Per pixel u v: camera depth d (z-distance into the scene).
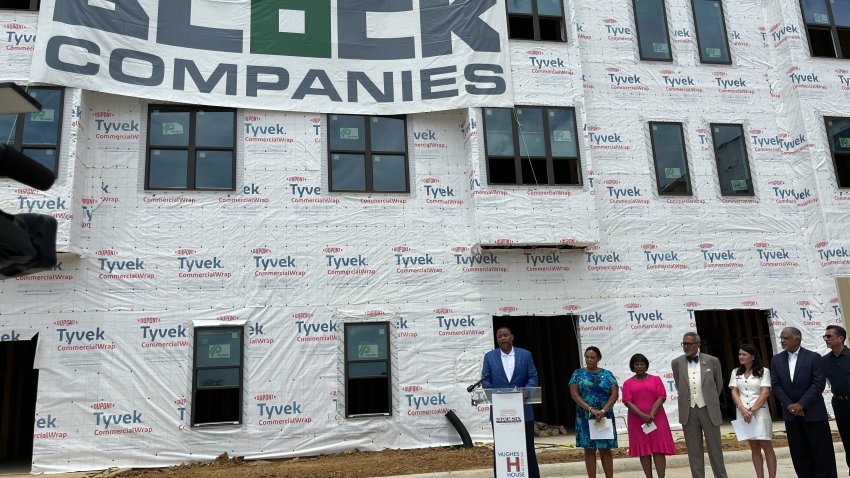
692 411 7.89
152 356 11.31
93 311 11.27
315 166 12.63
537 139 13.17
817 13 15.06
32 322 11.05
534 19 13.88
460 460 10.40
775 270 13.76
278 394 11.56
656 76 14.39
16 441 13.69
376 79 13.04
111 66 11.85
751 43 15.04
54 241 3.78
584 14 14.44
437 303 12.45
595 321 12.88
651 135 14.06
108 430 10.91
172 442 11.05
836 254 13.59
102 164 11.87
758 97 14.71
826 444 7.39
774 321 13.52
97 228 11.59
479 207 12.52
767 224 13.98
